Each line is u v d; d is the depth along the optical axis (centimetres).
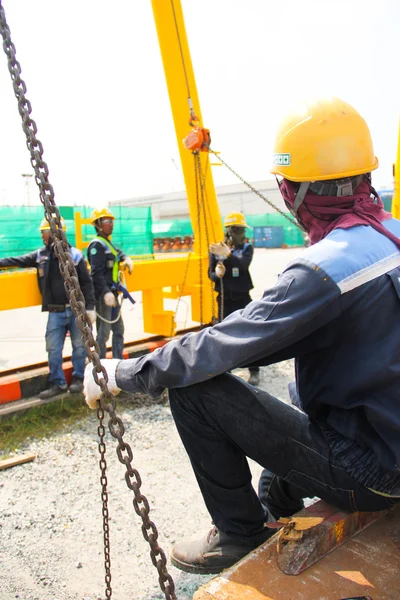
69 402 512
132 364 173
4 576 277
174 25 590
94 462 406
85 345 143
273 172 177
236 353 151
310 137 163
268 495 221
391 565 155
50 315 508
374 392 148
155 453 419
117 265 570
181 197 5462
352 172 162
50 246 505
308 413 170
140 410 511
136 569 285
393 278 147
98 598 262
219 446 179
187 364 158
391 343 145
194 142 495
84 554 297
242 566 155
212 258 604
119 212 1167
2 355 752
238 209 5091
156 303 682
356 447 158
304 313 144
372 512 177
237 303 601
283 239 3734
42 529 320
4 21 148
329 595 142
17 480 379
